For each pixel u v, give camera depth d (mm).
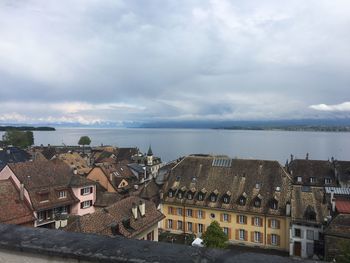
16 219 39312
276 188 51812
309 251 44000
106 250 4449
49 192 45719
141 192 57812
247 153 192500
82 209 50125
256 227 50250
